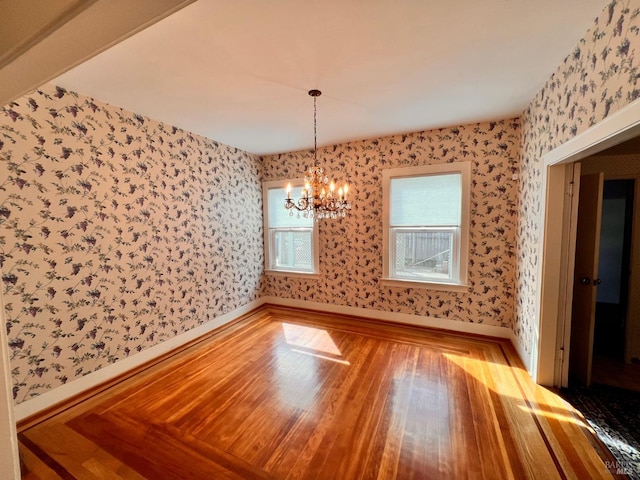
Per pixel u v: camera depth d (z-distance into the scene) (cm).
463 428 183
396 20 146
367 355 283
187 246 322
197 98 235
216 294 363
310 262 421
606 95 139
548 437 175
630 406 205
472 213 318
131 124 261
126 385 238
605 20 139
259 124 300
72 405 212
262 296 451
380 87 220
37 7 74
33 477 153
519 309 283
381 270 370
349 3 133
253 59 179
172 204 303
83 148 227
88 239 232
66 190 218
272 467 158
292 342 316
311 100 243
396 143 347
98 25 73
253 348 303
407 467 156
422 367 258
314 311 418
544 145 220
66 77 198
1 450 77
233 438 179
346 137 353
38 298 204
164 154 293
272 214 446
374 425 188
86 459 164
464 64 190
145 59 177
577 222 231
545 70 199
